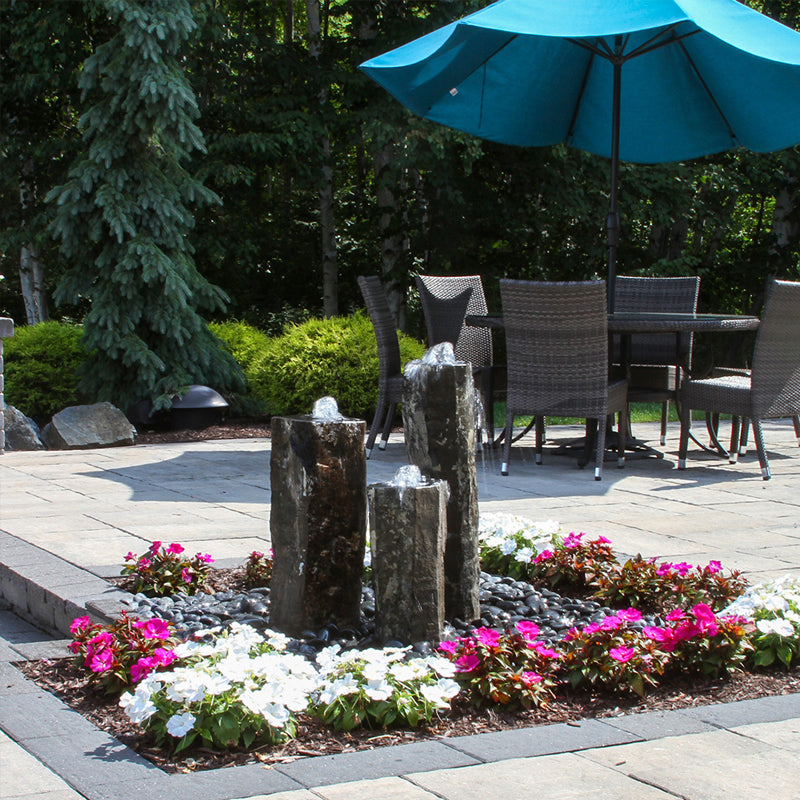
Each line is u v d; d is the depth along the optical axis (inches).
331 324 368.8
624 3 228.5
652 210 591.8
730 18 231.6
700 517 206.5
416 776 83.6
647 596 139.9
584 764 86.3
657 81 308.3
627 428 313.4
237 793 80.4
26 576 150.9
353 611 124.3
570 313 250.7
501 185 587.5
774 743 91.4
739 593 136.8
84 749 90.8
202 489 240.7
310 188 580.4
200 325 388.8
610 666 105.5
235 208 565.9
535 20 227.1
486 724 98.7
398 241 622.8
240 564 162.1
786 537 187.0
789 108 287.0
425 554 117.2
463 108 314.2
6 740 93.4
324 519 121.2
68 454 308.8
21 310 811.4
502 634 122.8
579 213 563.5
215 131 547.2
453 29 234.5
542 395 260.4
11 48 485.7
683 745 90.9
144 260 360.2
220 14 511.5
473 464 129.8
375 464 275.6
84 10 457.4
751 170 613.6
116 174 364.8
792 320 257.9
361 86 546.3
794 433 365.4
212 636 118.6
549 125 328.8
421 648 115.6
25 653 122.3
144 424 371.6
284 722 93.5
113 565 157.9
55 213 483.5
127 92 362.3
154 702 94.0
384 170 570.3
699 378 296.2
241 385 402.6
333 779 83.3
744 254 704.4
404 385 130.0
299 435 120.2
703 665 111.3
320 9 681.6
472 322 280.2
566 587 151.2
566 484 249.0
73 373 385.4
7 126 526.6
